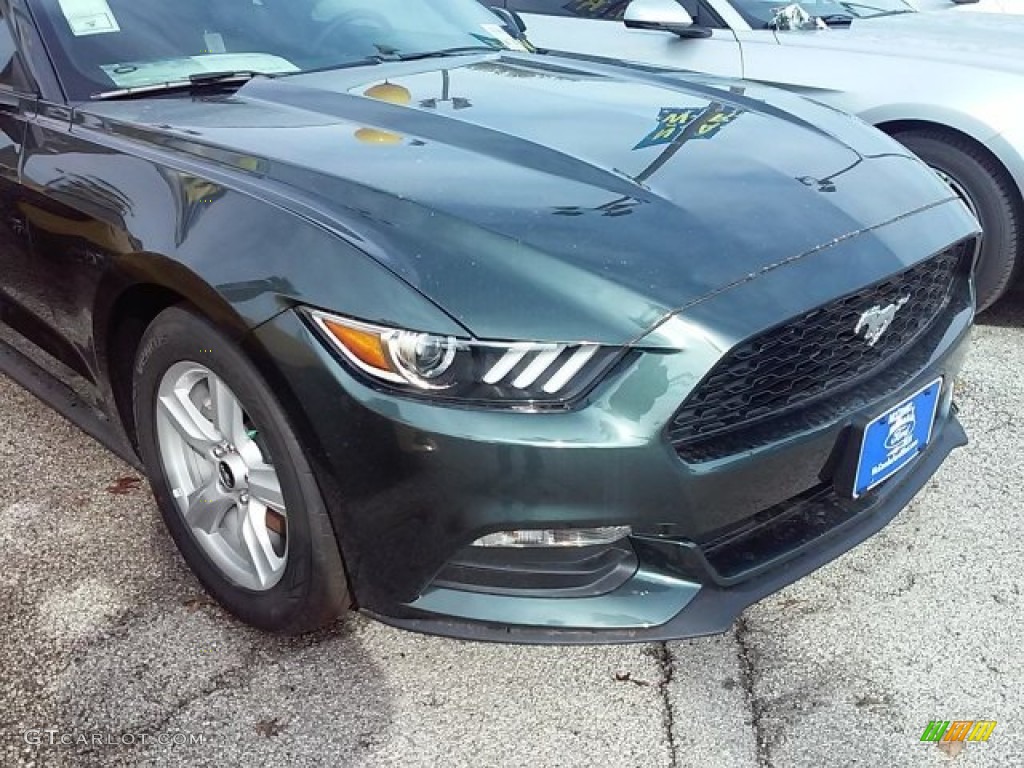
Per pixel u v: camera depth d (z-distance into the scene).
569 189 2.08
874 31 4.54
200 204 2.10
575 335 1.78
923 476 2.42
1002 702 2.12
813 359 2.03
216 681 2.18
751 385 1.92
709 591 1.97
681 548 1.92
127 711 2.10
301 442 1.94
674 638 1.92
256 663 2.23
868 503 2.23
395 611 1.99
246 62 2.92
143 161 2.31
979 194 3.95
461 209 1.96
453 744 2.02
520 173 2.15
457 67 3.03
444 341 1.77
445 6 3.59
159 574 2.53
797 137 2.53
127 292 2.26
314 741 2.03
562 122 2.49
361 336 1.81
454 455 1.78
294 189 2.08
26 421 3.28
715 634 1.93
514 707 2.12
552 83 2.88
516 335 1.77
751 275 1.91
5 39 2.81
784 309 1.88
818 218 2.13
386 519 1.89
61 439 3.17
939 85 3.96
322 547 2.01
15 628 2.34
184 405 2.28
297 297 1.87
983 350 3.95
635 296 1.81
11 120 2.72
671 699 2.14
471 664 2.24
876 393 2.15
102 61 2.76
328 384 1.85
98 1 2.87
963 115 3.88
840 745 2.02
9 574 2.53
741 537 2.06
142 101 2.68
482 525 1.82
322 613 2.12
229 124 2.45
